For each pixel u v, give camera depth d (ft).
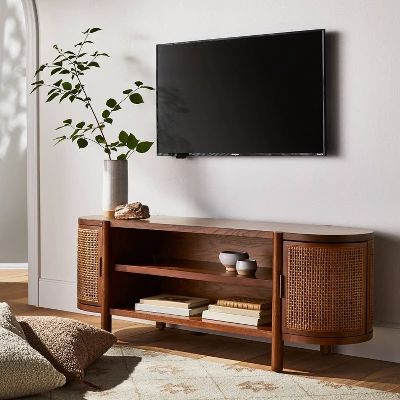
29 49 19.38
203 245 16.79
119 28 17.99
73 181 18.86
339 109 15.29
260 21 16.11
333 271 13.80
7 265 25.31
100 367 14.20
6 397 12.29
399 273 14.84
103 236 16.21
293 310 14.03
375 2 14.83
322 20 15.39
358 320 14.03
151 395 12.71
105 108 18.29
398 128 14.73
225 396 12.69
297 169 15.80
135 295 16.88
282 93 15.75
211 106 16.61
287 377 13.78
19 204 25.31
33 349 12.67
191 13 16.98
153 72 17.58
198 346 15.89
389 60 14.75
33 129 19.43
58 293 19.16
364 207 15.11
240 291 16.46
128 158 17.99
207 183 16.93
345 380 13.67
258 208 16.29
